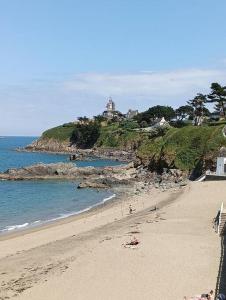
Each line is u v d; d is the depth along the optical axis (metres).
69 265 38.84
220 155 108.44
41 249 46.78
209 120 175.62
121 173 126.62
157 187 98.62
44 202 86.19
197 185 86.19
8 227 62.31
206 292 32.16
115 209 74.50
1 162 186.12
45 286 33.88
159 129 191.50
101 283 34.00
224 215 52.97
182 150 120.25
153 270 36.59
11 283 35.22
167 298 31.03
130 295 31.69
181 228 51.44
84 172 127.94
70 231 57.12
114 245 44.12
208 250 42.22
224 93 175.38
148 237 46.91
